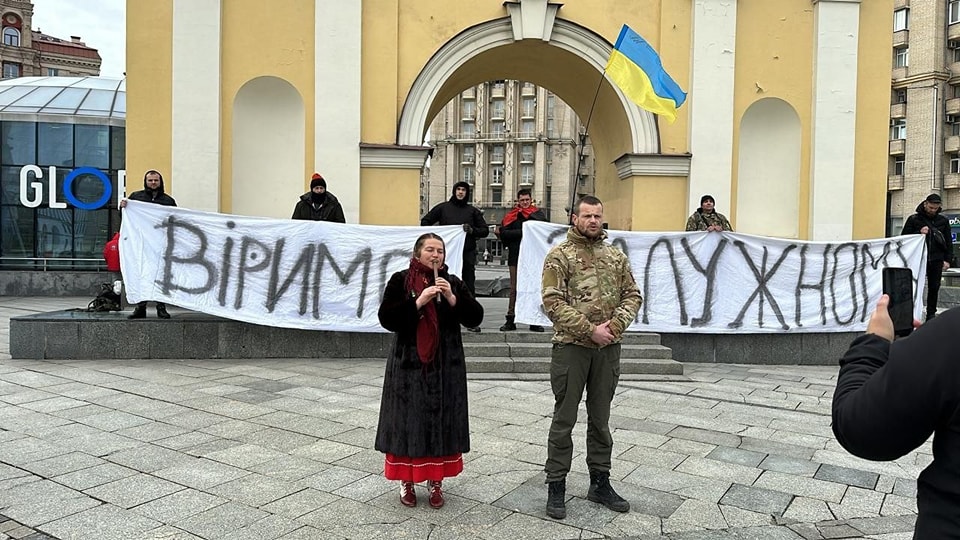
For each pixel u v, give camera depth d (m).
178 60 10.57
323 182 9.19
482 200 79.12
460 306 4.21
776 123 12.02
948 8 41.84
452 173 79.81
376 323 8.87
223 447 5.20
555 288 4.15
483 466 4.91
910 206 43.00
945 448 1.61
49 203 19.58
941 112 41.97
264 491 4.35
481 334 8.77
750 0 11.66
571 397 4.12
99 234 20.12
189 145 10.61
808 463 5.11
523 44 11.52
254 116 11.14
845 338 9.58
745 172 11.98
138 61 10.57
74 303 15.95
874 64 11.79
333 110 10.90
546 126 77.69
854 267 9.60
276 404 6.47
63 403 6.40
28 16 72.81
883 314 1.95
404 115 11.09
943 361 1.55
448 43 11.13
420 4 11.17
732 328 9.30
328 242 8.83
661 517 4.08
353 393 6.94
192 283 8.59
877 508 4.27
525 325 9.46
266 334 8.86
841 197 11.62
